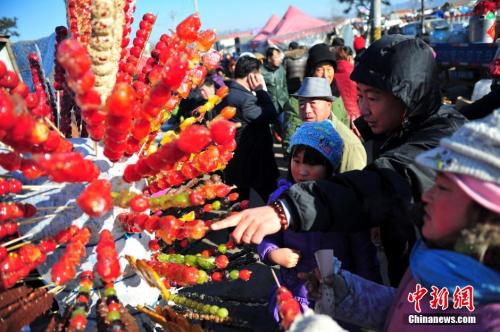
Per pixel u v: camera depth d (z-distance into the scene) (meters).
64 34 1.38
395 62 1.42
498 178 0.86
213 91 4.29
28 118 0.83
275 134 5.90
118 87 0.89
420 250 1.09
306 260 1.85
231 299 1.79
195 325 1.14
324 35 17.88
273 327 2.37
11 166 0.95
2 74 0.93
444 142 0.95
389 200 1.28
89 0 1.13
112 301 1.02
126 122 0.95
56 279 0.98
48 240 1.05
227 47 21.84
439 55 6.95
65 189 1.17
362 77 1.51
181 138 0.94
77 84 0.84
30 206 1.06
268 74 5.29
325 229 1.28
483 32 6.34
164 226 1.06
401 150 1.38
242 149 3.55
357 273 1.87
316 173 1.93
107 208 0.88
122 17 1.09
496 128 0.87
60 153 0.88
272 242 1.88
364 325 1.42
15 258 0.99
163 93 0.97
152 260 1.30
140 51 1.30
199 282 1.16
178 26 1.17
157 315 1.19
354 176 1.32
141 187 1.24
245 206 1.60
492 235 0.91
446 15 10.76
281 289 1.04
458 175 0.91
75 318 0.94
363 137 2.68
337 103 3.46
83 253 1.05
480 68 6.10
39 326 1.79
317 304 1.45
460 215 0.94
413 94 1.41
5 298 1.01
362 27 16.05
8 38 2.11
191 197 1.04
